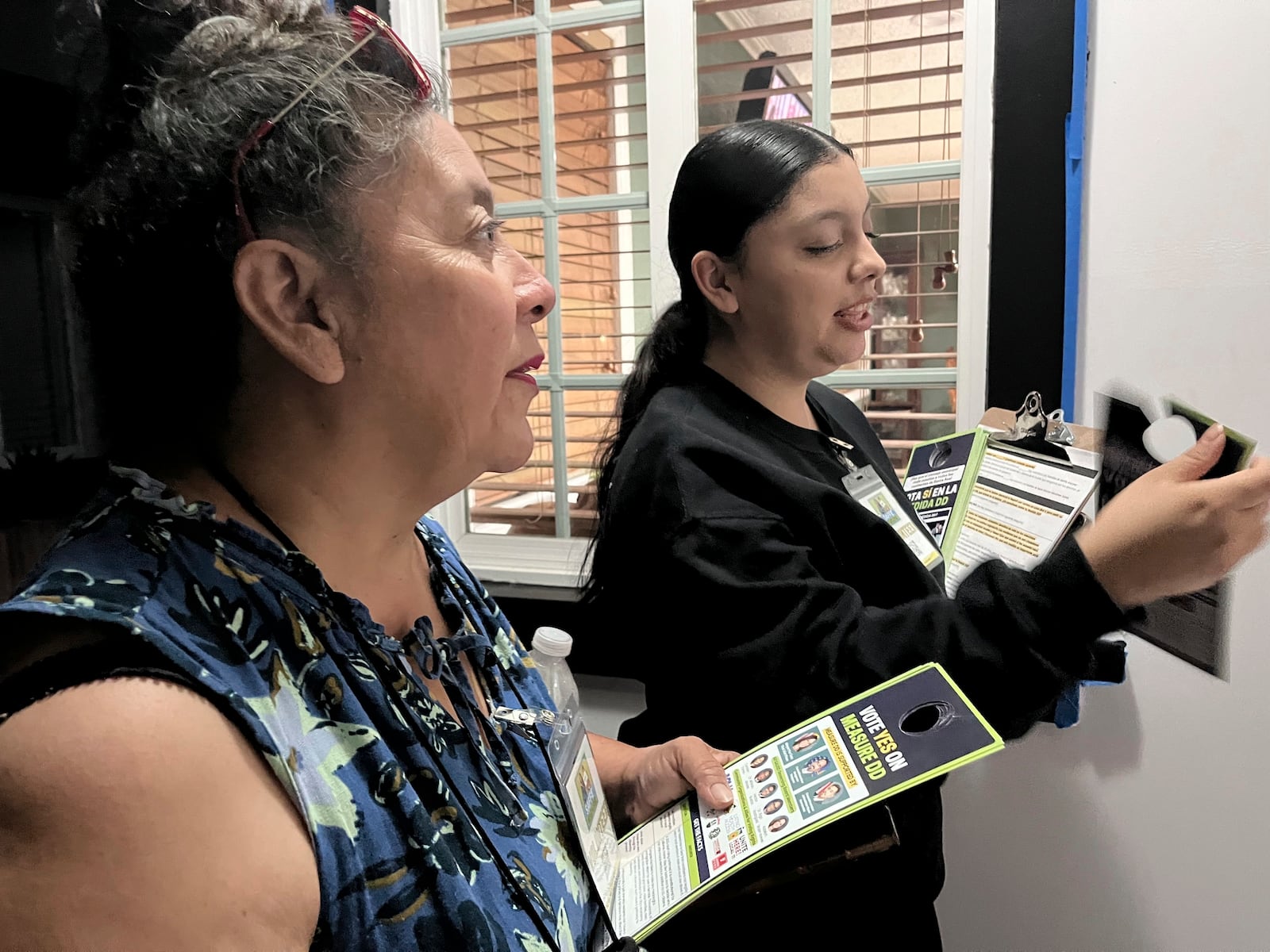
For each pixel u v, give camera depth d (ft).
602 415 4.53
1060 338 3.56
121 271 1.22
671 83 4.09
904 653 2.13
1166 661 3.65
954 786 4.08
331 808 1.12
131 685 0.96
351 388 1.30
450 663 1.63
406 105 1.31
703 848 1.92
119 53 1.20
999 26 3.48
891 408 4.11
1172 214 3.38
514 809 1.54
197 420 1.30
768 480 2.47
